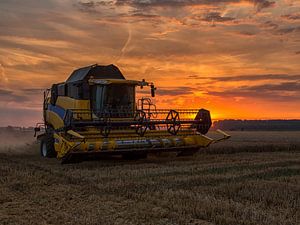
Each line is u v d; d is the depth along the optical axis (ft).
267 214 22.72
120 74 59.88
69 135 48.80
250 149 72.90
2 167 44.52
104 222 22.12
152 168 43.39
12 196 29.50
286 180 34.30
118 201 27.53
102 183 33.83
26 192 30.86
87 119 52.42
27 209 25.43
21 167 45.21
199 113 56.08
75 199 28.37
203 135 55.52
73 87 56.49
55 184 34.24
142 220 22.63
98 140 48.85
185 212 23.98
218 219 22.08
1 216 23.79
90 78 57.00
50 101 61.62
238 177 35.83
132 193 29.27
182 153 57.88
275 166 44.52
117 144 48.57
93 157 54.34
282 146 76.33
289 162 48.57
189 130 55.72
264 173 38.22
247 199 26.78
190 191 29.37
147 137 52.29
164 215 23.35
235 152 70.18
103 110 54.80
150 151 51.19
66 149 46.55
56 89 59.82
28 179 36.14
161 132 53.78
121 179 35.68
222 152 68.80
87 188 32.01
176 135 54.54
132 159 55.83
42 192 30.78
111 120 53.16
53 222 22.36
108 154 49.19
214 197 27.25
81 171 41.11
